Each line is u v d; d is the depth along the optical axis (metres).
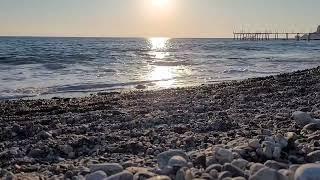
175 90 17.12
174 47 104.50
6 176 4.90
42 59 38.00
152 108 12.09
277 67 34.44
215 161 4.91
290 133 6.21
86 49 72.12
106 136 7.80
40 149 6.82
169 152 5.18
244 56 54.88
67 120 10.16
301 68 33.38
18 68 28.03
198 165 4.92
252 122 8.91
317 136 6.18
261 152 5.26
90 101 14.17
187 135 7.77
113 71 28.30
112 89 19.09
